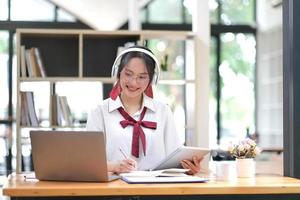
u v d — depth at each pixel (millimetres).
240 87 9555
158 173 2283
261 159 6285
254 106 9555
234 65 9508
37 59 5090
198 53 5172
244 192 2029
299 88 2633
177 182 2129
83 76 5270
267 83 9133
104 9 7961
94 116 2662
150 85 2734
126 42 5316
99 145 2102
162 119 2717
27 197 1994
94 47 5312
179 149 2365
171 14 9164
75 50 5320
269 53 9055
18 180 2248
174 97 8266
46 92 5441
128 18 8141
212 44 9422
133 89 2635
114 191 1938
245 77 9555
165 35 5160
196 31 5184
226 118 9430
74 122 5254
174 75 5203
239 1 9508
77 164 2133
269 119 9031
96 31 5047
